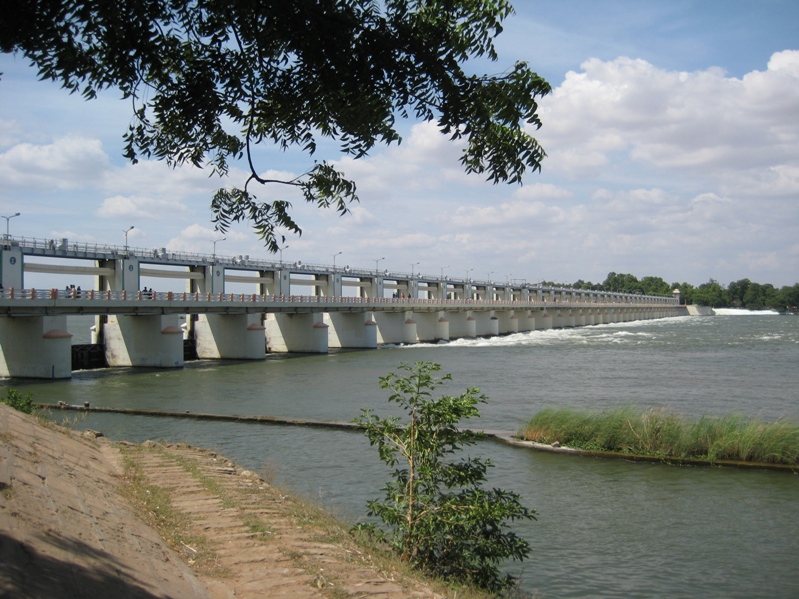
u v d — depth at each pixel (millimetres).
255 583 8672
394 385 11633
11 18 4918
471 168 6137
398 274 116438
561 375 53906
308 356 78812
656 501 18469
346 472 21531
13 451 10500
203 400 40531
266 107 6242
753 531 16203
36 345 52312
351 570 9469
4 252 54125
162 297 63531
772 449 22453
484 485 19875
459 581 10617
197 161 6949
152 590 7125
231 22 5688
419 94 5719
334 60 5570
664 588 13031
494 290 150250
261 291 94688
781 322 192500
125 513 10523
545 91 5566
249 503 12672
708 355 73875
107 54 5398
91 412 35531
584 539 15641
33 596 5453
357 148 6281
